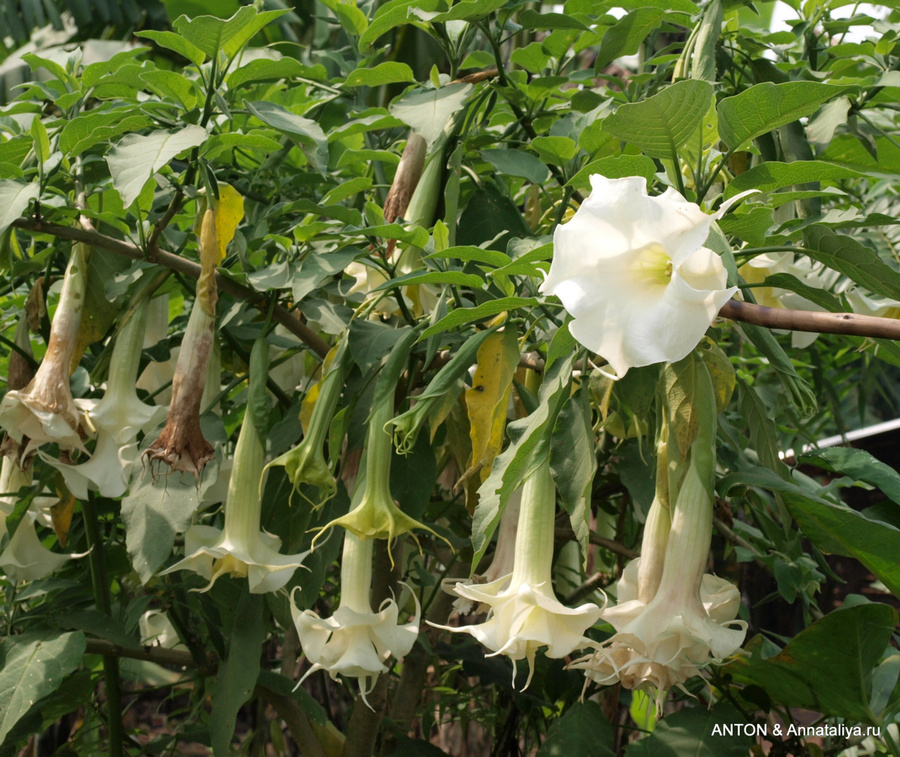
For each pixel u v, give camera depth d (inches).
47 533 75.2
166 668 101.7
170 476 58.1
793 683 60.6
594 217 43.4
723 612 50.9
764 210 48.5
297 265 60.9
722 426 61.1
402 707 72.8
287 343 65.8
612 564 82.5
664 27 74.0
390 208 65.5
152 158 54.7
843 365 94.0
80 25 137.2
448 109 61.4
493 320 59.3
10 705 56.7
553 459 50.0
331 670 52.3
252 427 56.6
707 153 50.9
